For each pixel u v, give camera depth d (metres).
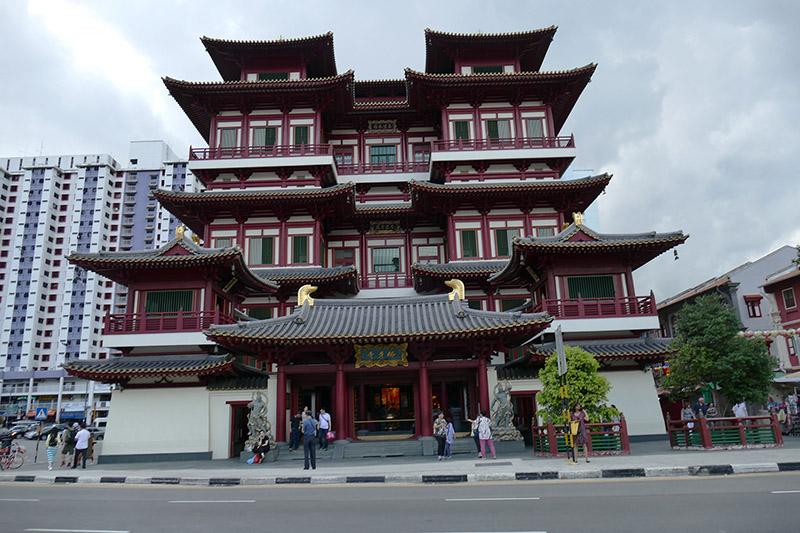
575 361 25.03
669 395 38.75
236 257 34.09
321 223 49.03
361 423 31.98
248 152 49.25
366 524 11.48
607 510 12.15
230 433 33.16
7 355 128.75
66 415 119.38
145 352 35.12
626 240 35.44
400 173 53.44
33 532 11.52
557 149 48.72
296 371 29.11
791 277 51.09
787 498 12.86
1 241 137.25
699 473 17.73
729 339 35.44
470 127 51.12
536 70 57.03
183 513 13.53
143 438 32.72
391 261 51.84
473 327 27.55
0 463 28.44
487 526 10.92
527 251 35.84
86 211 143.25
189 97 50.03
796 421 33.72
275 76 52.50
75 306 133.88
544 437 25.25
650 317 35.84
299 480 19.53
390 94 61.44
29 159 156.00
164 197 44.44
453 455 26.89
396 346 28.81
